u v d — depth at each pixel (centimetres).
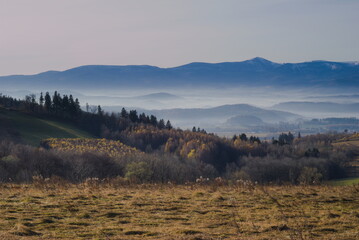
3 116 19900
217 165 17162
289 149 19988
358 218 1758
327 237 1413
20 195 2325
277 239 1361
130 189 2798
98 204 2028
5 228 1436
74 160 8262
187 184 3272
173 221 1661
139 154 12500
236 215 1808
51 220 1603
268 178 11850
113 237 1352
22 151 8994
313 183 3481
